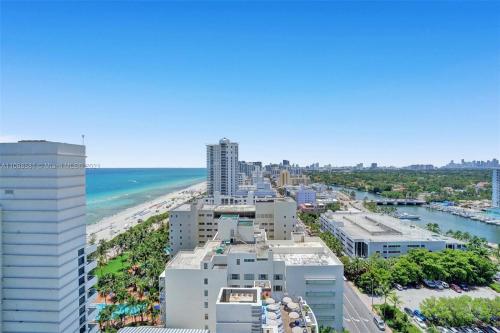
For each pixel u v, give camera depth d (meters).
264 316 77.75
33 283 71.75
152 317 121.94
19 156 71.62
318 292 103.94
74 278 77.62
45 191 71.25
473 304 118.56
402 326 116.69
